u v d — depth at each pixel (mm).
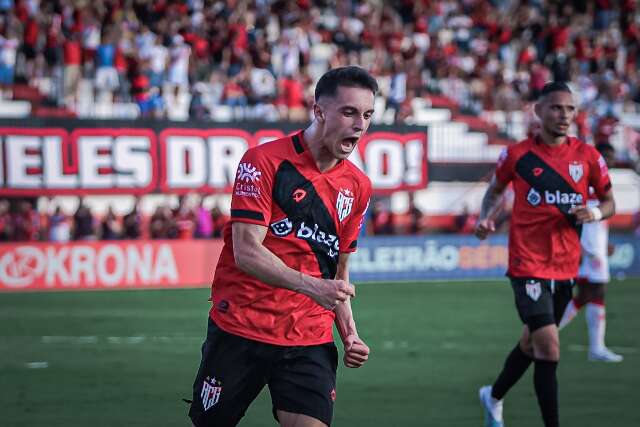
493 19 46562
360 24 43125
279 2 42250
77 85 34406
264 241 6547
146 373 14656
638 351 17234
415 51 40375
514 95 41375
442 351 17172
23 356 16281
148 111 33469
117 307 23484
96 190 28234
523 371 10469
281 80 35750
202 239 29281
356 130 6215
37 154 27656
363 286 28953
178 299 25234
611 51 45156
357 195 6695
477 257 31734
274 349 6602
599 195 10602
